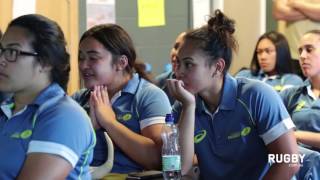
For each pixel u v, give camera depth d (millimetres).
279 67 4660
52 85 1842
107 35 2609
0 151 1752
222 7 4793
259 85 2336
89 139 1840
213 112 2393
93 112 2568
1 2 3625
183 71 2311
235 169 2359
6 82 1785
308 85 3514
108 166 2453
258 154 2344
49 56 1792
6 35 1795
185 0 4652
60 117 1737
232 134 2350
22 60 1764
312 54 3518
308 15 4676
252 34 4941
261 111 2275
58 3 3961
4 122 1826
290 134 2270
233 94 2354
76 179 1833
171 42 4633
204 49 2266
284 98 3582
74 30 4121
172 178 2299
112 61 2621
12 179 1729
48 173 1678
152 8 4508
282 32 4828
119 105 2641
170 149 2410
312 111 3396
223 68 2334
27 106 1810
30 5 3756
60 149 1700
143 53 4531
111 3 4383
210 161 2408
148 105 2570
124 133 2494
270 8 4883
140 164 2518
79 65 2648
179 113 2549
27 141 1739
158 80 3852
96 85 2629
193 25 4684
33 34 1772
